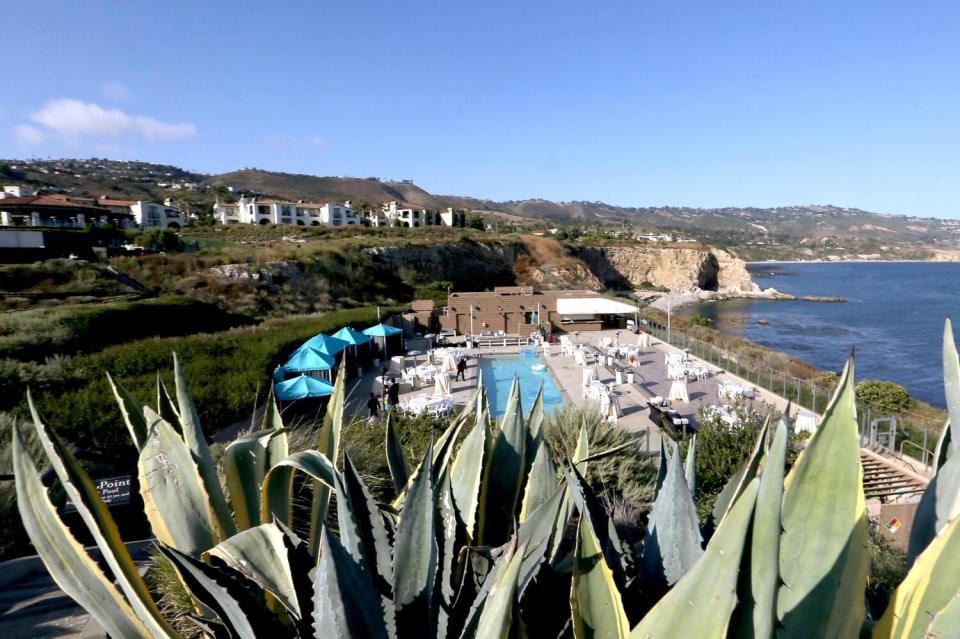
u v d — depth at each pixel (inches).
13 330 623.5
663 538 63.5
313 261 1755.7
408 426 306.8
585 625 52.2
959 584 46.6
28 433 251.0
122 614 71.7
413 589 65.0
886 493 373.7
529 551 68.6
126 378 443.5
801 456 50.6
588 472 238.2
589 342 1170.0
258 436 94.7
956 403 68.1
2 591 150.2
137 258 1435.8
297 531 148.0
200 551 85.9
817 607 48.3
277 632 64.8
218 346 629.9
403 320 1267.2
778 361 1007.0
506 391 761.0
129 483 174.4
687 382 737.6
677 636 42.4
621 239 4355.3
